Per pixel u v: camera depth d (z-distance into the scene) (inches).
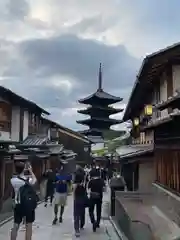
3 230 486.0
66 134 1840.6
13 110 1002.1
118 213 529.0
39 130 1312.7
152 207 480.7
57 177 557.0
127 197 557.6
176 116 297.4
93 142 2090.3
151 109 631.8
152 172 633.0
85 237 454.3
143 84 613.0
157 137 494.0
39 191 906.1
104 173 1201.4
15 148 813.9
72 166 1593.3
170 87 487.5
